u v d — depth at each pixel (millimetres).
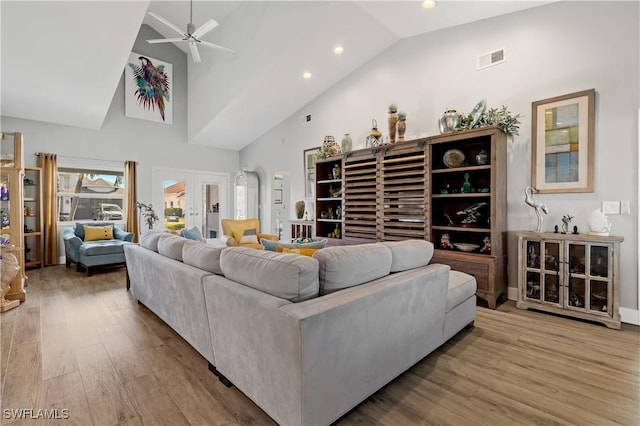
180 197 6922
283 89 5316
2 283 3084
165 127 6672
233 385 1842
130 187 6102
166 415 1583
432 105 4148
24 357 2164
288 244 2855
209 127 6293
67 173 5648
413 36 4320
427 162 3736
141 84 6316
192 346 2281
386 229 4156
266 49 4598
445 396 1751
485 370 2025
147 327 2703
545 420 1552
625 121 2820
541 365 2086
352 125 5133
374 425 1520
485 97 3688
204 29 3791
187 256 2355
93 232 5312
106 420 1544
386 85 4656
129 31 3094
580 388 1822
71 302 3391
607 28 2898
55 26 2867
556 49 3188
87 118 5250
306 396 1334
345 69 5031
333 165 5273
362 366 1611
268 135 6816
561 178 3148
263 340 1487
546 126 3232
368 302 1621
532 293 3188
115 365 2068
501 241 3359
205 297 1957
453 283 2617
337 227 5098
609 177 2900
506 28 3525
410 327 1949
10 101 4484
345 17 3949
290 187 6336
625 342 2422
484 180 3709
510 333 2609
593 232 2852
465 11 3568
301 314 1331
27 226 5242
